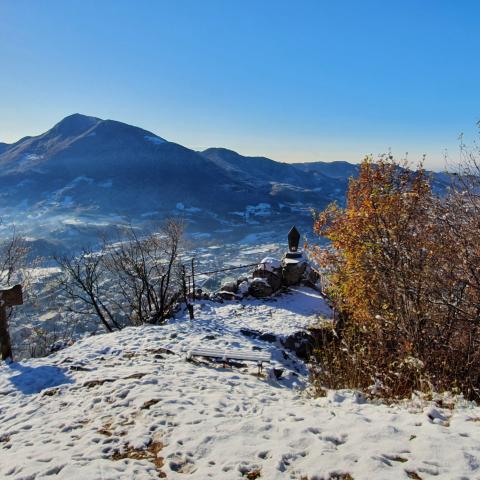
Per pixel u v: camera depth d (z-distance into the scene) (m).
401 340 8.66
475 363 7.79
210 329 12.24
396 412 5.22
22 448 4.98
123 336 11.08
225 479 3.82
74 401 6.49
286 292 16.75
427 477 3.48
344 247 11.89
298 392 7.46
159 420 5.35
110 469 4.17
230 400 6.21
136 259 21.11
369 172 11.59
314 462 3.89
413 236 9.60
